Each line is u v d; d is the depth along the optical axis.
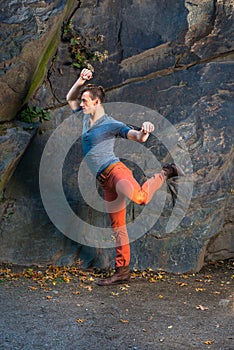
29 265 7.41
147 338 4.94
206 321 5.37
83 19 7.77
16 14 6.80
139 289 6.45
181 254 7.61
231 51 8.14
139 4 7.89
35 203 7.52
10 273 7.01
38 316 5.36
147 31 7.91
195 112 7.82
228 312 5.66
